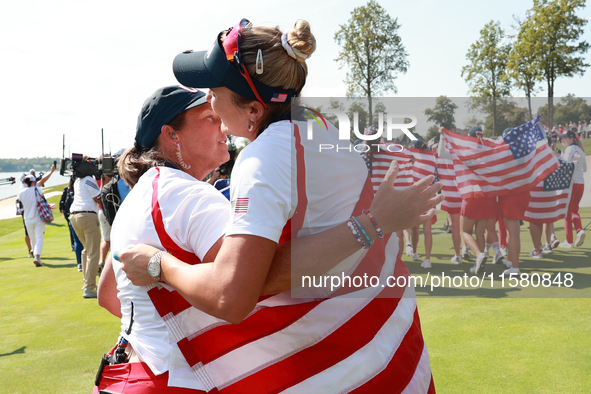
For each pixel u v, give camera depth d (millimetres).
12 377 3008
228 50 1036
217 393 1106
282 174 984
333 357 1062
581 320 3174
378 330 1114
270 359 1072
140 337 1209
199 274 998
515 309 3463
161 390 1145
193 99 1340
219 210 1100
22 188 7594
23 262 8070
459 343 2932
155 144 1382
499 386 2389
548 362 2602
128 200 1268
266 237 947
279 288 1008
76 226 5133
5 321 4383
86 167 5094
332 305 1064
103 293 1523
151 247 1140
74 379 2943
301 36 1012
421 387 1216
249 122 1132
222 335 1097
